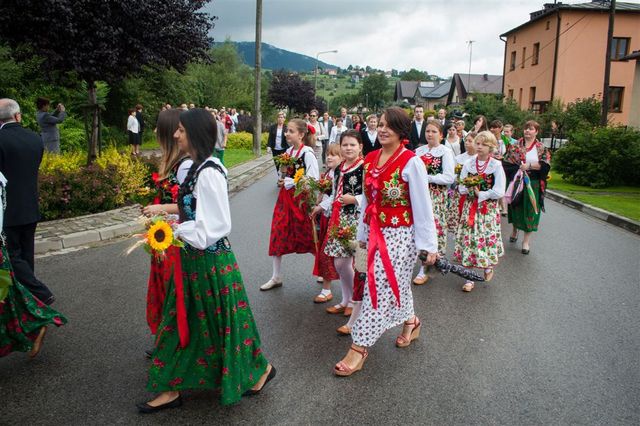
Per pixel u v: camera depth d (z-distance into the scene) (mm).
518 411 3307
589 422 3203
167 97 28656
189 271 2988
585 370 3873
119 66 10102
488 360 4008
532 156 7312
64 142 17109
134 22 9688
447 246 7871
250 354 3232
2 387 3475
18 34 8797
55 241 6777
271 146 13125
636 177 15219
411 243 3748
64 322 3885
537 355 4113
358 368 3781
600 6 30266
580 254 7445
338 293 5453
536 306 5234
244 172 15648
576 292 5695
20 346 3682
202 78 44750
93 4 9062
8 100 4699
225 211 2891
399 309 3891
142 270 5977
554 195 13461
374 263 3662
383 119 3617
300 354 4031
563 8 29609
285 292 5426
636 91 19250
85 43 9070
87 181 8312
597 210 10836
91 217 8125
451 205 7289
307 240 5301
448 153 5906
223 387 3018
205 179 2850
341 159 4688
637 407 3377
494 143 5652
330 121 19703
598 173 14992
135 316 4676
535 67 33406
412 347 4223
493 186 5668
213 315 3031
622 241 8375
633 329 4668
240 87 51344
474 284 5934
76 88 17609
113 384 3531
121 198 9016
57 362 3832
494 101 28391
